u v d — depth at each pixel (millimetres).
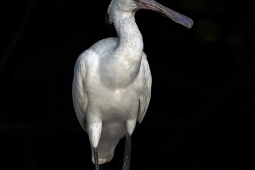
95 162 9594
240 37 13523
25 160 14195
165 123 14250
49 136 14297
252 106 13781
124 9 9008
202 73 14102
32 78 14172
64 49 14039
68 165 14297
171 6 13500
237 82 13820
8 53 13867
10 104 14352
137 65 9016
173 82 14125
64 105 14234
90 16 13992
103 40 9516
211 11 13500
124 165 9758
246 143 13836
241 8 13477
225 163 13914
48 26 14070
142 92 9523
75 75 9562
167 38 13898
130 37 8938
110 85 9188
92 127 9594
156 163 14219
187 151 14117
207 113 14062
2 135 14141
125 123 9812
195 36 13656
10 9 13984
